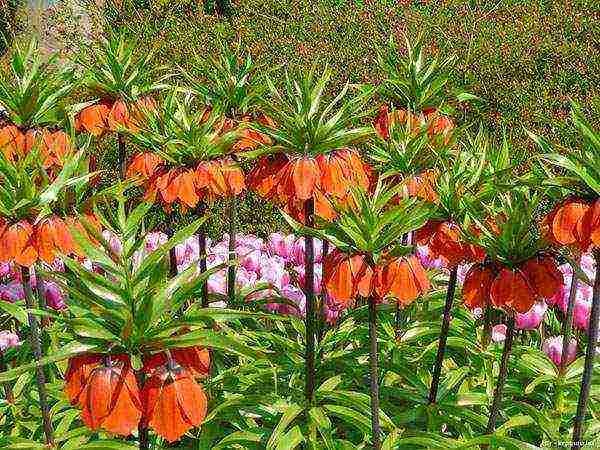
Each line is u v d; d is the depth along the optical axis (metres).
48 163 4.57
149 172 4.57
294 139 3.71
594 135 3.10
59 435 3.99
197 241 6.65
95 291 2.57
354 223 3.22
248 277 5.69
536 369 4.43
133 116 5.02
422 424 4.29
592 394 4.32
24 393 4.44
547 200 4.87
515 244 3.29
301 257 5.89
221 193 4.31
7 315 5.20
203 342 2.46
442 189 3.66
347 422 4.33
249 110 5.15
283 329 5.09
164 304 2.57
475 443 3.64
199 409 2.52
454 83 8.79
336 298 3.23
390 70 5.08
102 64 5.39
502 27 10.25
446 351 4.89
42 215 3.30
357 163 3.84
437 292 5.12
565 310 4.79
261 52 10.55
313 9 11.36
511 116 8.83
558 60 9.22
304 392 4.18
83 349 2.48
